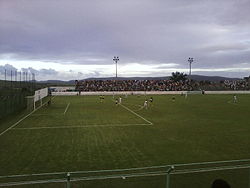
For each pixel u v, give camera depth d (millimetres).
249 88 96000
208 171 12133
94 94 83250
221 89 94438
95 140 22875
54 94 81062
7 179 14016
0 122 31734
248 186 11172
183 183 11461
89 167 16047
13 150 19703
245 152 19453
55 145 21156
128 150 19781
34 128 28047
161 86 97938
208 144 21719
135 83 101812
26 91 53844
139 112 41344
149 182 11500
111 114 39000
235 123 31625
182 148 20438
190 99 66062
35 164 16578
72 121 32562
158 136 24562
